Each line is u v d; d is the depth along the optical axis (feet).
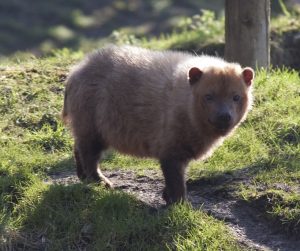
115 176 49.57
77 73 47.32
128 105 45.14
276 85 57.82
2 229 42.39
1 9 138.10
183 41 72.90
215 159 50.14
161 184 47.93
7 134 54.80
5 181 46.24
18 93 59.11
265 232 42.57
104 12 140.05
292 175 46.80
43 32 132.05
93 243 41.98
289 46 71.77
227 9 61.82
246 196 44.91
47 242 42.34
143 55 46.44
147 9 141.18
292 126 52.80
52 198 44.57
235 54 62.03
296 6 108.68
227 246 41.09
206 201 45.37
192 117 43.11
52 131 55.06
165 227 41.86
